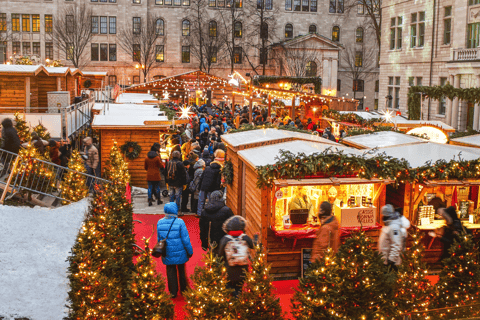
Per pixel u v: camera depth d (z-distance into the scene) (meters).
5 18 55.31
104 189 10.63
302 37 59.19
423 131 14.30
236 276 7.40
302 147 10.50
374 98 65.19
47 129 18.16
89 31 56.78
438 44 36.53
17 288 7.80
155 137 17.09
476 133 15.84
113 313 6.55
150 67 59.94
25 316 7.11
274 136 12.32
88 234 7.09
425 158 10.41
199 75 41.00
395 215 8.58
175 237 8.23
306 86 51.25
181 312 7.91
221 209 9.42
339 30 64.38
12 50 55.91
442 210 9.30
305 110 33.50
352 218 9.96
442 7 35.84
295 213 9.65
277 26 63.16
